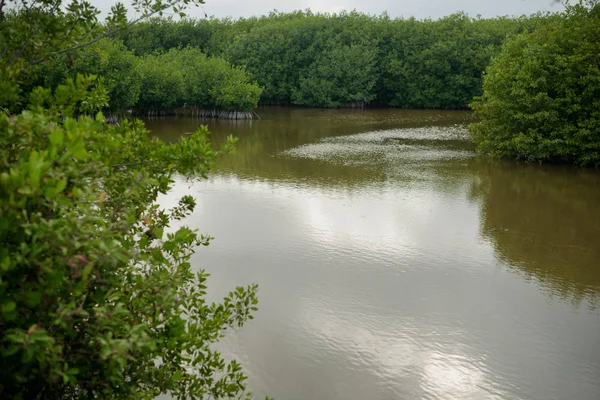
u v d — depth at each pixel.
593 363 9.86
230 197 20.30
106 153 4.01
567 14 29.00
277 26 66.12
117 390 3.79
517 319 11.36
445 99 60.91
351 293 12.25
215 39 70.50
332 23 67.56
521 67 27.86
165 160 4.66
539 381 9.31
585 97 26.55
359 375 9.31
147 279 4.13
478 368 9.62
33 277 2.87
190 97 48.62
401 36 63.72
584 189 22.69
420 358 9.88
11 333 2.87
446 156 29.73
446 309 11.66
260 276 12.98
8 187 2.51
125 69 38.41
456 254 14.86
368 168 26.31
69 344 3.41
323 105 64.81
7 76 3.94
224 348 9.95
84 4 4.61
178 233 4.06
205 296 11.73
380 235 16.19
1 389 3.03
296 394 8.75
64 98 4.11
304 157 29.42
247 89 48.69
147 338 3.29
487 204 20.06
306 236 15.90
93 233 3.06
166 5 4.72
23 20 4.26
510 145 27.94
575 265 14.33
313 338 10.38
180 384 4.90
